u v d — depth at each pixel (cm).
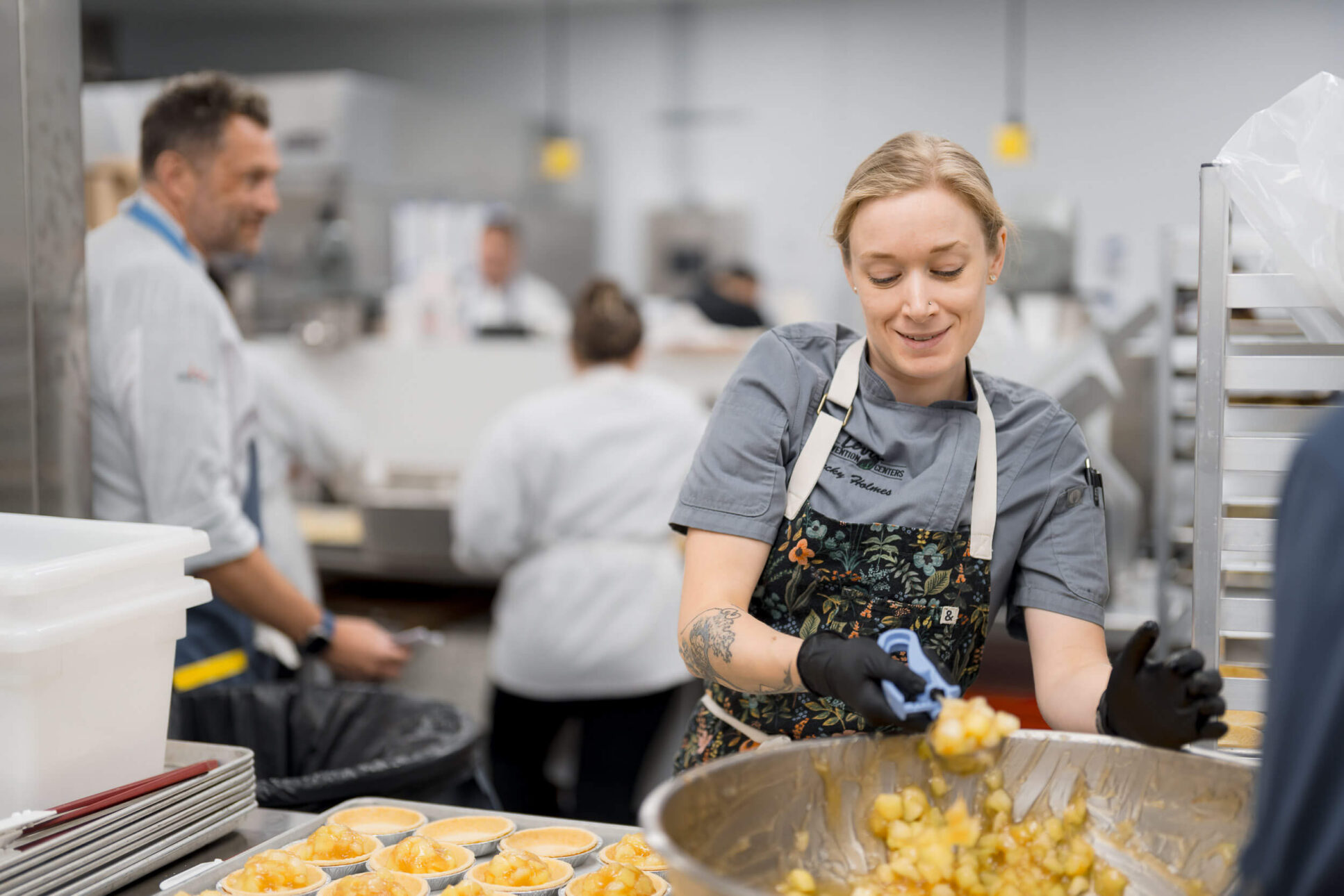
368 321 489
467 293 548
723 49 722
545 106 754
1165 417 246
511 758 309
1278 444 116
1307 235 111
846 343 128
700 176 732
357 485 429
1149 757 99
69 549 129
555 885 112
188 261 200
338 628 206
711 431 122
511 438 301
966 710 92
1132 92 642
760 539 119
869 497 120
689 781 89
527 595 302
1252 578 140
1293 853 62
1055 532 122
